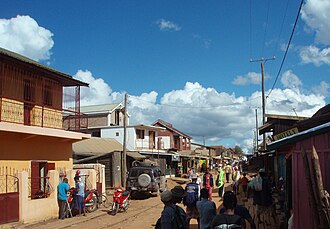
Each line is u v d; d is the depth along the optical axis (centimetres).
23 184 1566
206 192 841
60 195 1734
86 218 1723
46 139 2006
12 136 1736
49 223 1592
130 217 1744
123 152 3291
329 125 760
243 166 5791
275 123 2286
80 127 2223
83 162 3444
